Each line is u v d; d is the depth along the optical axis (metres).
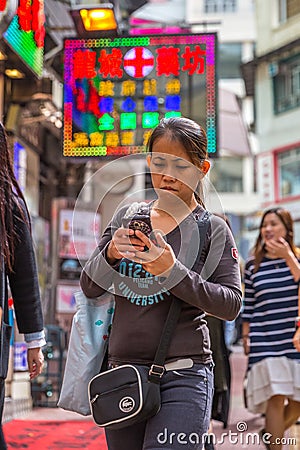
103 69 10.11
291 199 32.28
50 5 11.70
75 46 10.15
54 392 12.41
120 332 3.85
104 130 9.99
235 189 45.94
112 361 3.90
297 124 32.06
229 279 3.84
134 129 9.99
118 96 10.07
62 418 10.54
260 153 33.66
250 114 44.44
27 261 4.19
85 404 4.13
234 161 45.88
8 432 9.15
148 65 10.12
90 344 4.14
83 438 8.78
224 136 26.62
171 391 3.68
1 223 3.90
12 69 10.89
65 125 9.99
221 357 6.91
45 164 16.72
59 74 13.85
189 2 47.06
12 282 4.21
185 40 10.15
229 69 47.06
